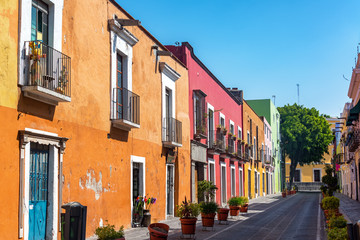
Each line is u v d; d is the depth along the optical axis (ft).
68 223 28.58
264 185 174.91
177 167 69.56
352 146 107.04
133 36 52.21
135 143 53.83
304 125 233.35
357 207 92.32
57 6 37.32
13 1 31.71
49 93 33.24
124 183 50.37
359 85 90.43
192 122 79.82
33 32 34.76
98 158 44.16
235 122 118.93
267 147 186.70
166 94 67.51
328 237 34.40
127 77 51.55
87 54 42.50
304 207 98.99
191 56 80.69
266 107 204.03
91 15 43.60
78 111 40.52
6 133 30.53
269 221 65.00
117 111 48.98
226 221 60.64
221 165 99.76
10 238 30.48
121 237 31.63
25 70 32.53
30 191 33.58
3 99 30.32
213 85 96.53
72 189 39.09
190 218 44.98
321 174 259.19
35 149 34.55
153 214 58.80
